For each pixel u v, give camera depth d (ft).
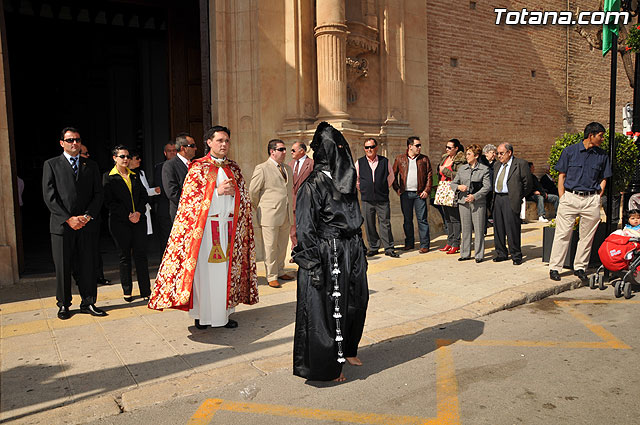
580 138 26.96
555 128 46.06
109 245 35.94
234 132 28.37
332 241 12.26
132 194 19.76
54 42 61.87
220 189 15.83
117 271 26.35
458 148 28.40
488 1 39.78
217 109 28.22
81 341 15.65
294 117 28.43
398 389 12.08
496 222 25.40
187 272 15.25
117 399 11.78
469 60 38.45
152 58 54.39
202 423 10.73
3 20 24.12
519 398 11.41
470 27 38.47
